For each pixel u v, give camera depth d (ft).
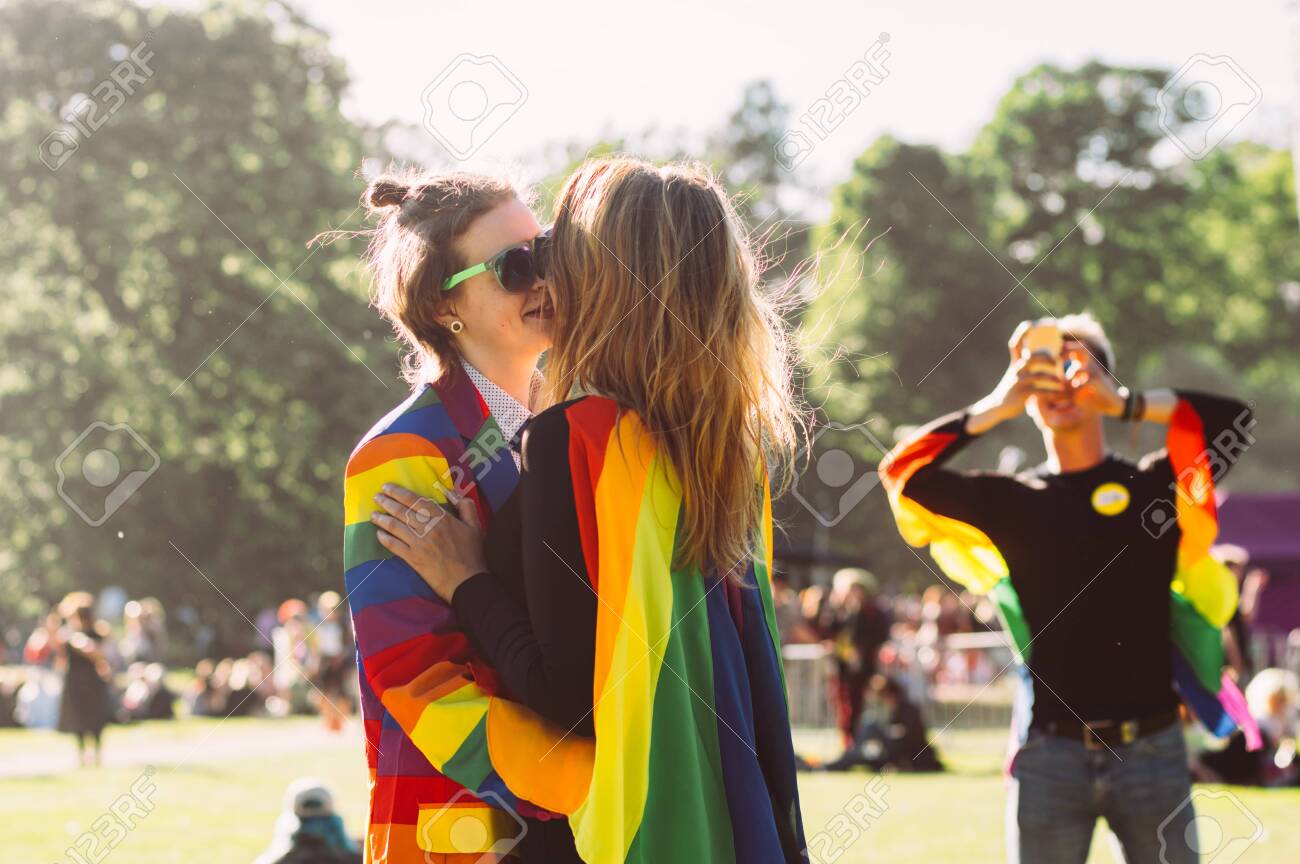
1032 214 152.97
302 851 16.39
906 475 12.69
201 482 89.66
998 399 12.62
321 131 93.50
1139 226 152.76
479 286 7.84
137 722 60.13
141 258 86.89
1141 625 12.00
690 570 6.70
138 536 89.92
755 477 6.97
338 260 90.58
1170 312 155.94
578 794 6.41
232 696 65.31
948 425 12.53
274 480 92.32
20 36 87.81
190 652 95.04
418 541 7.00
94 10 89.66
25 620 100.01
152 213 87.61
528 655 6.58
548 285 7.27
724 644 6.75
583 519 6.59
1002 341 129.59
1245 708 12.64
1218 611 12.44
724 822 6.51
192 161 88.53
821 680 48.01
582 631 6.50
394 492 7.10
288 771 36.22
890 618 48.16
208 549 91.91
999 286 129.90
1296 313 168.55
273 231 87.66
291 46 95.81
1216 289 159.02
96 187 85.92
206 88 89.51
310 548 92.73
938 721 53.01
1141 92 152.97
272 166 89.45
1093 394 12.44
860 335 121.80
